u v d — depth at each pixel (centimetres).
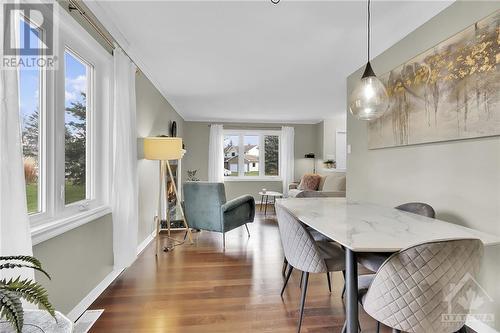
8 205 111
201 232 405
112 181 231
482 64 166
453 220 190
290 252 170
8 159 111
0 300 66
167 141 309
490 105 161
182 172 642
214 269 263
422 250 102
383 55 274
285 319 180
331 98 471
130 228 242
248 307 194
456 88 185
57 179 167
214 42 256
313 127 720
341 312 189
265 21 219
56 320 81
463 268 104
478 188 171
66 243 169
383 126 270
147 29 231
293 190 608
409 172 236
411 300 106
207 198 344
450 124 189
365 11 206
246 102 504
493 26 159
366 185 306
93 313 185
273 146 721
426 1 195
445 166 197
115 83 228
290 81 375
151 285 228
